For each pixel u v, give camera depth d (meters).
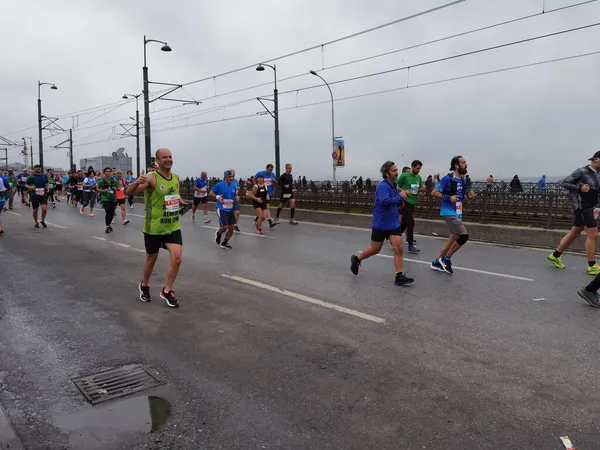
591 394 3.57
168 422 3.20
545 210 10.89
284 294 6.41
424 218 13.50
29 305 5.84
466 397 3.53
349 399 3.50
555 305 5.87
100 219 16.39
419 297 6.25
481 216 12.23
